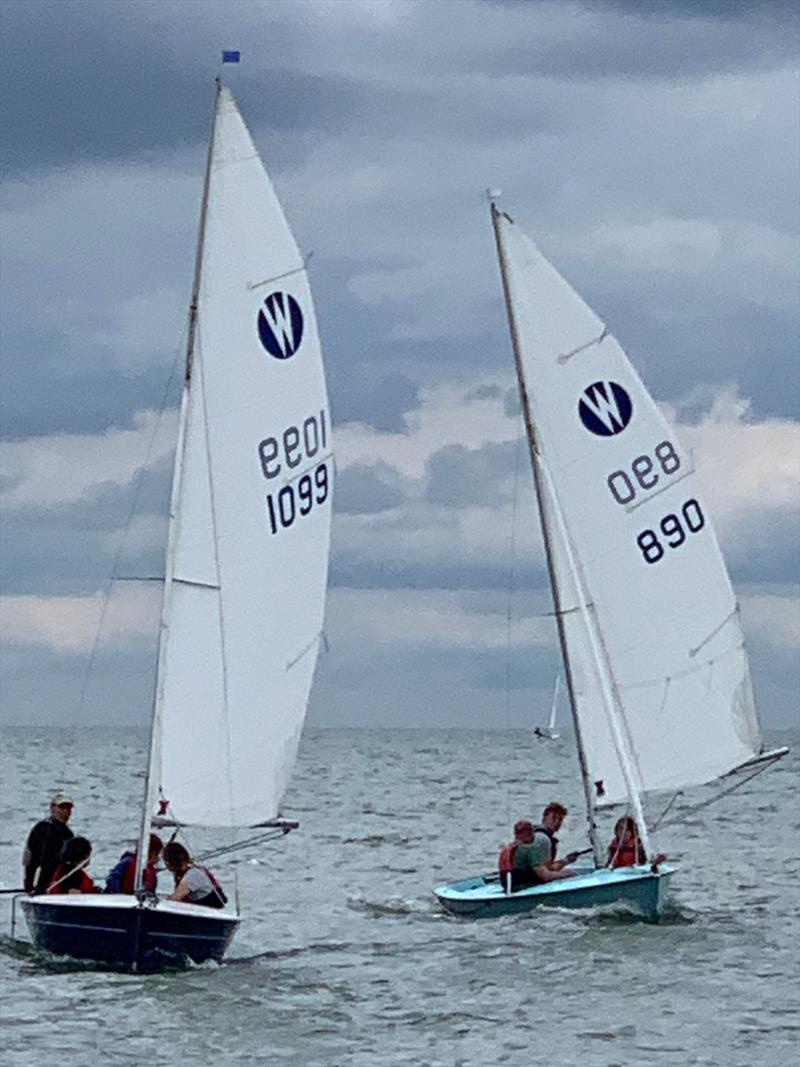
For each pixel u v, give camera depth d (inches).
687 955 1005.2
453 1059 761.0
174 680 900.6
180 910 880.3
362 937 1082.7
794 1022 836.6
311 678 938.1
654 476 1176.2
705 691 1186.0
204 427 908.0
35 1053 749.9
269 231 920.9
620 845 1137.4
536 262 1160.8
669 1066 754.8
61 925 882.8
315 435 936.3
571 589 1159.0
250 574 918.4
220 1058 752.3
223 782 912.3
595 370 1165.7
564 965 971.3
